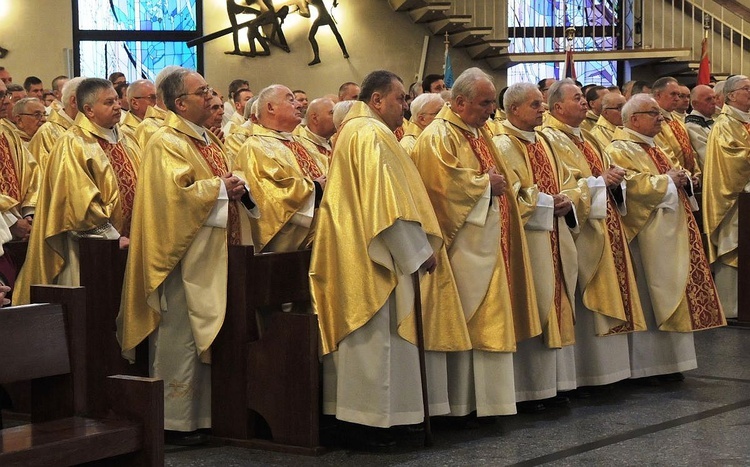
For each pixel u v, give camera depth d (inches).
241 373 171.3
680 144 305.1
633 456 163.3
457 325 175.2
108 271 184.9
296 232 200.5
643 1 502.6
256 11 497.4
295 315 165.9
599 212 207.5
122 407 117.5
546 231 196.4
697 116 313.4
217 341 173.0
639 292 223.5
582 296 208.4
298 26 506.0
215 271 170.9
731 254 298.7
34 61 490.3
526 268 189.2
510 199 189.5
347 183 168.2
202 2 504.1
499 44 490.9
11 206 221.5
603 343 211.6
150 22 503.5
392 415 165.5
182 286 173.0
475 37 493.0
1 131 241.3
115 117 209.2
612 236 213.8
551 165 205.3
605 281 209.0
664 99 301.1
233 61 504.1
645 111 229.8
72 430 112.9
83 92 208.4
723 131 293.3
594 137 225.1
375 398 164.2
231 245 172.1
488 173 180.9
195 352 173.0
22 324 116.4
